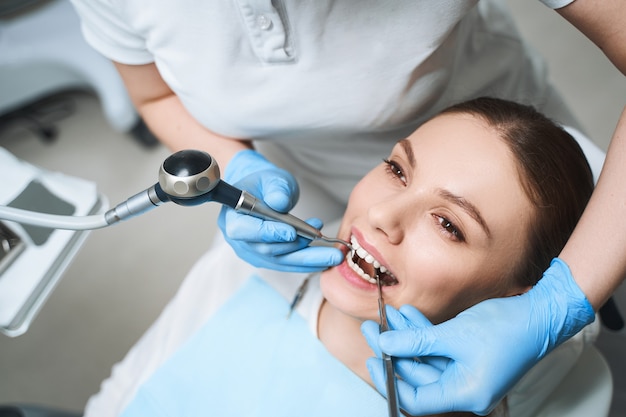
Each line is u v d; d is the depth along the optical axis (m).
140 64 0.94
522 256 0.83
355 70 0.81
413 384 0.77
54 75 2.25
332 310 0.96
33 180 0.95
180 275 2.00
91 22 0.87
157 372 0.99
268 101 0.86
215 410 0.96
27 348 1.87
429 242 0.81
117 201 2.18
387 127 0.95
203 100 0.90
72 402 1.75
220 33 0.78
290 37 0.77
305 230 0.80
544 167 0.81
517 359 0.74
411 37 0.76
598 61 2.37
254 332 1.01
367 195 0.86
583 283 0.73
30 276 0.90
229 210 0.84
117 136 2.40
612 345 1.21
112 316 1.92
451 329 0.75
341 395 0.92
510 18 1.07
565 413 0.95
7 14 2.11
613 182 0.72
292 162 1.21
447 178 0.79
